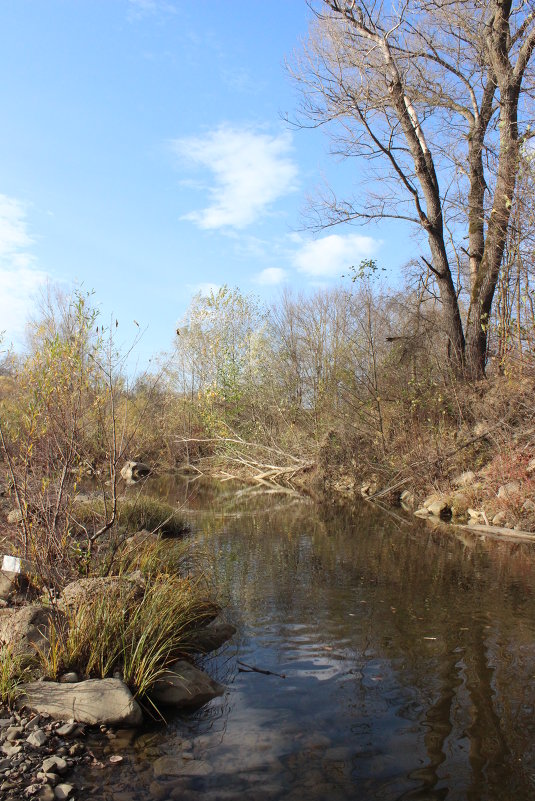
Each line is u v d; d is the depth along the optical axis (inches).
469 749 160.2
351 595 304.7
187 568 343.6
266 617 271.1
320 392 940.6
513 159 558.6
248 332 990.4
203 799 138.2
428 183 698.2
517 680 200.2
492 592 306.8
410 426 711.7
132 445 307.9
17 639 195.2
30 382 277.1
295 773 149.6
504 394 599.8
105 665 192.7
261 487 906.7
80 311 285.1
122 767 151.6
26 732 162.1
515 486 505.7
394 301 845.8
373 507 655.8
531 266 546.3
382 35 685.3
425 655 223.8
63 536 261.6
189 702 187.2
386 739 165.6
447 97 687.1
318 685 200.7
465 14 673.0
